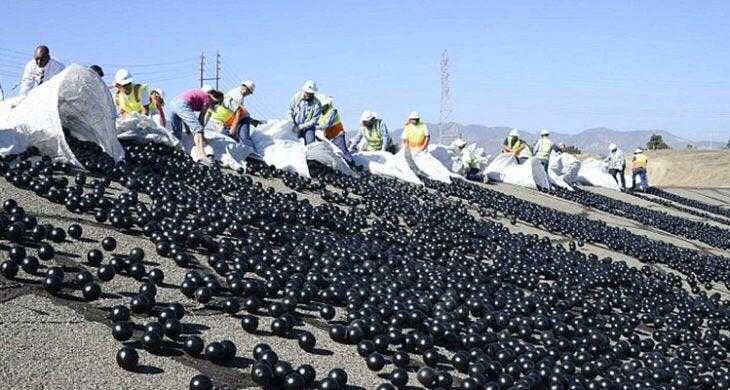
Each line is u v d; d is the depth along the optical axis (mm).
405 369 6152
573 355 7059
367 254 9484
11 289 6328
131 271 7184
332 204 14352
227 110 17969
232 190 12828
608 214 26062
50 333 5633
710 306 11406
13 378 4812
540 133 31156
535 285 10617
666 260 16484
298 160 17266
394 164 21422
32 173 10250
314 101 19812
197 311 6691
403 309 7121
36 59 15273
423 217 14344
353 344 6609
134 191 11164
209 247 8617
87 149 12656
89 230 8555
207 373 5359
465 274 9859
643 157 38719
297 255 8930
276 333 6469
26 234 7824
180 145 16062
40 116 11617
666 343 8602
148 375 5191
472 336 6871
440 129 115000
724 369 7562
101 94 12703
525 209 19875
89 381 4961
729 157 84188
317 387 5316
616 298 10461
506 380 5875
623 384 6559
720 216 36625
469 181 25438
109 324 6004
